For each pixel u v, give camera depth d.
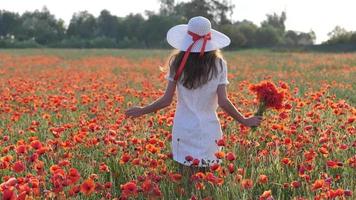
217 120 5.18
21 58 40.47
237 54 52.19
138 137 6.53
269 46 85.75
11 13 120.19
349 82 16.75
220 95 5.06
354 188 4.72
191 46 5.00
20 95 12.40
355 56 40.22
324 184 4.34
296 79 18.16
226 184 4.58
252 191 4.75
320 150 5.23
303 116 7.81
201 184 4.50
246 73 21.50
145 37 106.12
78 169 5.56
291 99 8.22
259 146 6.24
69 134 6.90
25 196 3.93
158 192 4.26
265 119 6.84
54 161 5.72
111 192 4.97
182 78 5.07
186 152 5.12
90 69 27.03
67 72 23.20
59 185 4.25
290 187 4.92
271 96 5.11
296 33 116.12
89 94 12.61
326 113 7.89
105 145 6.05
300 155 5.67
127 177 5.46
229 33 85.31
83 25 113.00
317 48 72.44
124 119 7.61
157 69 26.73
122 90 13.07
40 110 9.38
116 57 43.97
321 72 21.47
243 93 11.50
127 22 110.31
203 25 5.02
